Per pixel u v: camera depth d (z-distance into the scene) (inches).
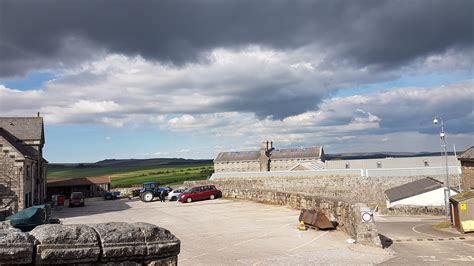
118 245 202.4
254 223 814.5
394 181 2402.8
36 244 184.7
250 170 3415.4
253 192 1343.5
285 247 564.7
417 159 2817.4
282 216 906.1
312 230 709.3
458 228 843.4
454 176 2317.9
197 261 477.7
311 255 508.4
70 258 189.3
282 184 2554.1
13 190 1338.6
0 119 1875.0
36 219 652.7
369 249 548.1
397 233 810.2
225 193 1537.9
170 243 219.0
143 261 210.4
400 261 484.4
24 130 1819.6
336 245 575.8
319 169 2790.4
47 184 2536.9
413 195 1722.4
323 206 815.1
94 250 194.7
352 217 624.7
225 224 820.0
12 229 190.9
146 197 1748.3
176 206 1359.5
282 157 3378.4
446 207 1240.8
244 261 475.2
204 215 1009.5
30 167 1509.6
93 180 2635.3
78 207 1608.0
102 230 204.1
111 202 1859.0
